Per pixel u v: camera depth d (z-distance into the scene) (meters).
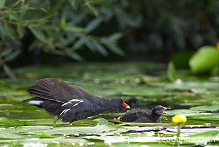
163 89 14.20
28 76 17.75
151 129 7.84
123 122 8.85
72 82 15.79
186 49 27.36
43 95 8.38
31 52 23.44
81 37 15.62
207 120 8.84
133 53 28.11
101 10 17.28
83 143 6.49
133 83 15.88
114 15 24.03
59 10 14.17
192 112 9.74
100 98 8.96
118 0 21.38
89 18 22.59
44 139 6.73
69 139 6.75
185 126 8.16
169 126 8.21
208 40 26.88
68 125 8.41
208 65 17.52
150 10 24.02
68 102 8.43
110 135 7.24
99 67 22.14
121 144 6.27
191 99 12.10
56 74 18.34
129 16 22.25
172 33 26.77
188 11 25.59
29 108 10.47
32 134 7.20
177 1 24.34
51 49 15.81
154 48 28.05
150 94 12.77
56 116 8.97
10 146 6.20
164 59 26.34
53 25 12.20
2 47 16.17
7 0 11.46
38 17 13.40
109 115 10.03
